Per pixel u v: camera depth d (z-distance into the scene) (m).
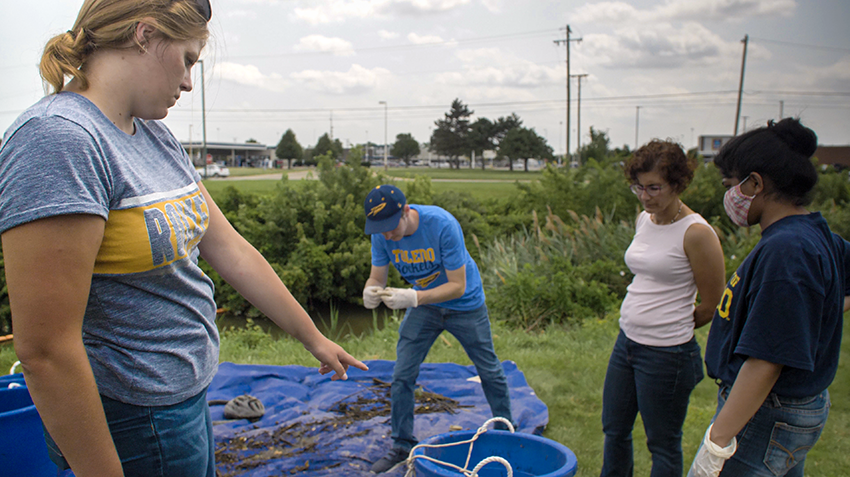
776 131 2.00
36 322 1.16
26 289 1.15
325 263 14.31
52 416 1.20
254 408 4.18
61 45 1.32
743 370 1.86
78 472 1.25
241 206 15.70
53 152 1.17
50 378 1.18
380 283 3.77
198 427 1.55
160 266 1.39
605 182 14.24
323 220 14.98
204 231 1.60
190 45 1.42
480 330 3.61
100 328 1.36
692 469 1.98
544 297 8.48
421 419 4.19
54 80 1.31
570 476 1.98
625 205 13.69
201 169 57.38
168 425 1.45
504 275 9.95
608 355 6.06
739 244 10.88
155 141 1.53
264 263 1.84
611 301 8.74
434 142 106.75
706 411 4.63
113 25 1.31
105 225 1.29
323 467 3.46
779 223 1.95
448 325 3.59
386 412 4.29
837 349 1.92
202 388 1.54
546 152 97.56
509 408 3.74
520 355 6.04
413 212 3.49
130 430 1.41
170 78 1.40
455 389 4.79
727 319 2.06
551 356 6.04
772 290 1.79
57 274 1.16
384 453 3.63
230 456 3.54
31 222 1.14
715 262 2.66
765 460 1.94
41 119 1.21
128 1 1.32
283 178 15.72
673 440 2.81
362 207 15.39
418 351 3.57
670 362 2.73
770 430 1.92
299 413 4.25
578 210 14.45
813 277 1.78
